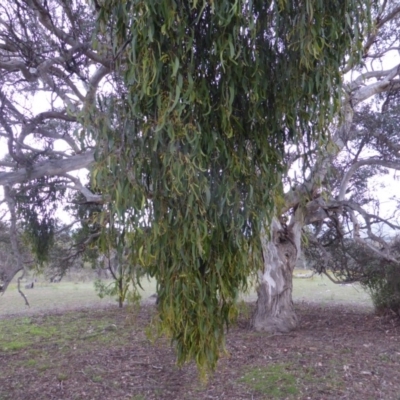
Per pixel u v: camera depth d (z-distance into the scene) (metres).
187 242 3.26
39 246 10.05
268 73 3.38
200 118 3.09
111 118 3.19
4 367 8.70
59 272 13.95
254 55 3.08
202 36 3.07
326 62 3.28
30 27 6.92
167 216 3.16
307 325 12.40
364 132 10.84
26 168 6.74
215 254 3.44
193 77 3.00
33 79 7.04
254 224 3.51
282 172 3.67
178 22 2.82
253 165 3.43
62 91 7.76
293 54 3.30
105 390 7.43
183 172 2.91
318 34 3.09
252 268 3.69
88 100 4.21
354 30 3.23
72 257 13.24
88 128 3.27
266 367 8.32
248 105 3.33
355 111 10.41
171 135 2.84
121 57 3.31
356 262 13.32
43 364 8.82
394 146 10.85
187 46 2.89
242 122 3.35
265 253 11.03
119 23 3.00
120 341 10.44
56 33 6.31
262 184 3.45
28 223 9.85
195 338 3.59
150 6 2.71
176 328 3.59
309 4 2.93
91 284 24.56
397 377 7.79
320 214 11.66
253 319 11.72
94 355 9.36
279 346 9.86
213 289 3.47
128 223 3.14
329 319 13.33
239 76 3.05
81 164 6.86
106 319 13.32
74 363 8.84
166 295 3.43
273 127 3.46
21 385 7.71
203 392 7.27
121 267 3.56
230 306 3.68
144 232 3.19
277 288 11.56
